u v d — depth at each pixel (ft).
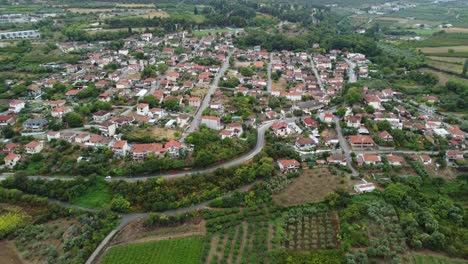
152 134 599.98
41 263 374.02
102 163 517.14
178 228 425.69
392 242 395.14
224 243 403.13
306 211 446.19
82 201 469.16
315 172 525.75
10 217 431.43
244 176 504.43
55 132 578.25
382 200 458.91
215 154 538.88
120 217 443.73
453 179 513.04
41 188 471.62
